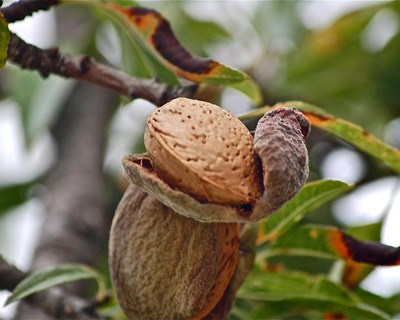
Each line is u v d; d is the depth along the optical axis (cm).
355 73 68
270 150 44
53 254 61
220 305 47
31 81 62
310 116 50
